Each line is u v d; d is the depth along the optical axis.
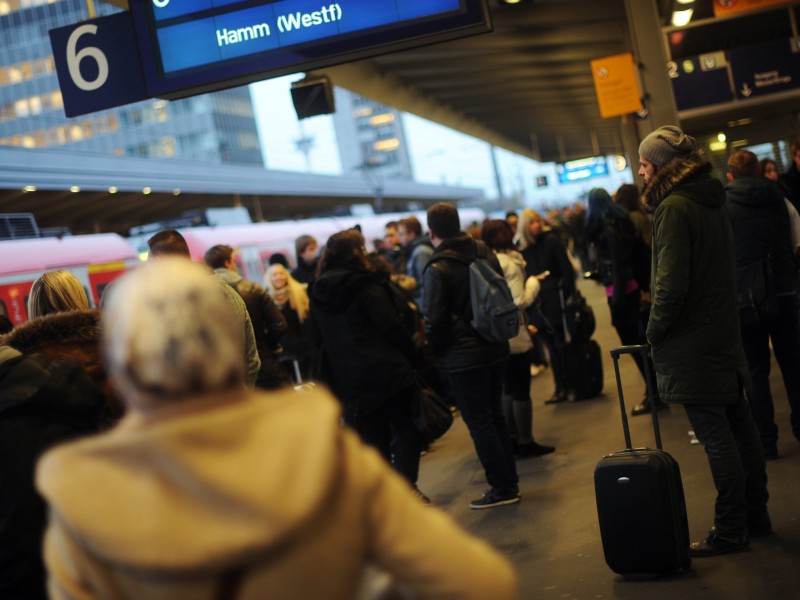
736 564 4.53
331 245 6.39
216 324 1.42
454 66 22.00
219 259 7.06
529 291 7.61
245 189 47.41
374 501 1.44
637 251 8.32
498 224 8.07
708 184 4.65
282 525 1.29
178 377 1.37
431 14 7.07
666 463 4.54
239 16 7.33
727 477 4.66
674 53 13.37
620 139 48.09
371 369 6.30
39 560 2.74
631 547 4.52
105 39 7.60
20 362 2.80
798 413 6.20
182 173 41.94
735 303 4.69
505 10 17.28
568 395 10.11
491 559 1.48
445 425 6.41
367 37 7.16
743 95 13.26
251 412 1.34
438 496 7.12
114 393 3.10
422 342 9.56
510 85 27.03
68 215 39.22
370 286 6.30
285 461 1.31
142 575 1.34
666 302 4.55
